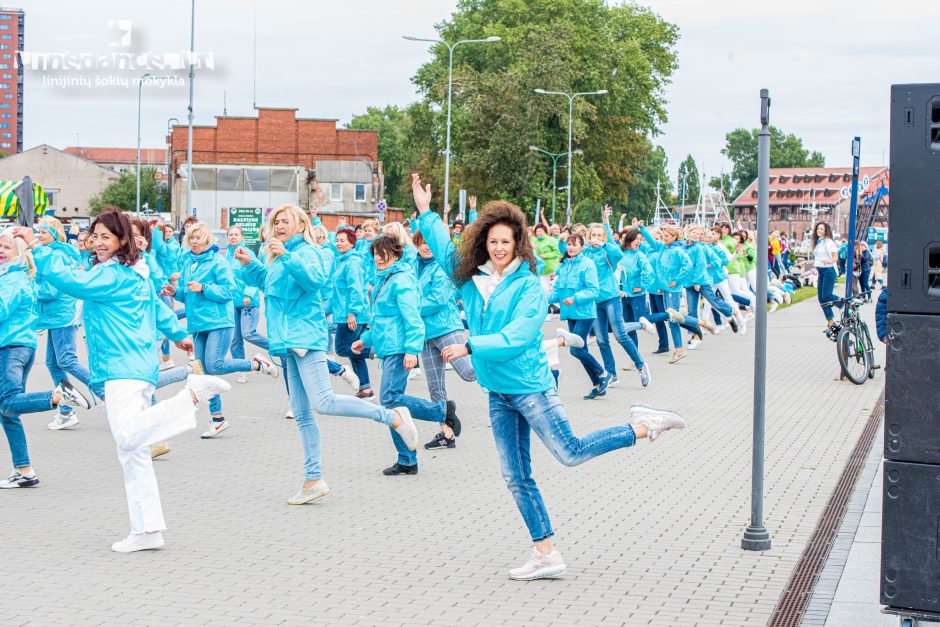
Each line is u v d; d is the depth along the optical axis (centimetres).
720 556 706
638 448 1082
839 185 16088
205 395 718
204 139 9044
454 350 618
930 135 470
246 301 1510
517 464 655
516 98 6712
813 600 611
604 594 627
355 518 802
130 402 708
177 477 939
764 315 720
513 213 641
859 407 1345
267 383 1555
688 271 1980
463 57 7538
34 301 898
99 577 654
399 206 13138
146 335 722
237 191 8631
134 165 19662
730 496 876
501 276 646
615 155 7388
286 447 1083
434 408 981
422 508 834
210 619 580
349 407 855
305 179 8831
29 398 873
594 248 1466
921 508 479
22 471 895
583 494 881
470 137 6881
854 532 756
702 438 1136
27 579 648
